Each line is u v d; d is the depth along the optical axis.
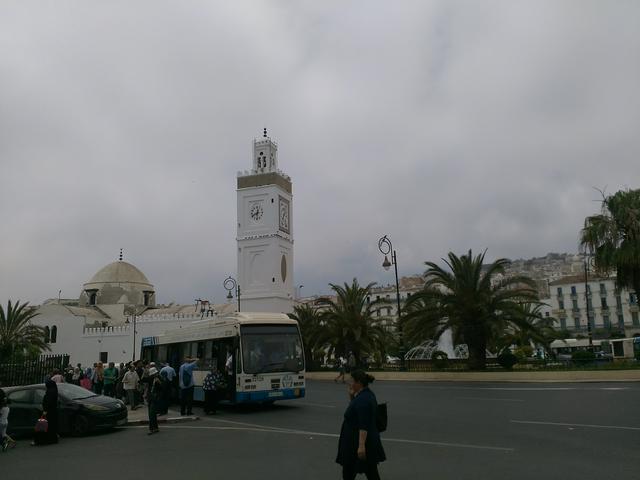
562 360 47.69
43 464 13.66
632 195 37.69
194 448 14.71
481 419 17.78
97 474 11.91
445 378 38.88
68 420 19.02
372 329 49.47
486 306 37.88
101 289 95.38
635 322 94.88
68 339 81.94
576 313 100.94
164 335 32.19
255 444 14.84
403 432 15.70
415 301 41.03
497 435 14.52
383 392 30.16
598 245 38.03
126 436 18.16
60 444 17.33
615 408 19.11
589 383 31.73
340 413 21.56
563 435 14.10
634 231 36.03
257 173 91.75
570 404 20.91
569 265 173.00
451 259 39.06
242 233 91.25
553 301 104.19
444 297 38.56
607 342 68.31
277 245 89.06
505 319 38.09
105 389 30.45
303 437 15.67
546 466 10.62
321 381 46.81
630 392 24.86
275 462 12.17
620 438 13.38
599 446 12.48
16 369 31.97
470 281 38.25
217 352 25.06
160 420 20.86
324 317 50.91
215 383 23.09
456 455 12.07
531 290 37.94
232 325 23.95
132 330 80.50
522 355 60.69
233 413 23.34
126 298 94.19
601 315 98.44
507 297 38.09
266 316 24.47
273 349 23.75
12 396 19.70
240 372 22.80
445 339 55.62
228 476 10.92
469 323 38.34
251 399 22.72
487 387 31.23
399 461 11.67
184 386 22.77
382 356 51.66
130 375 26.38
